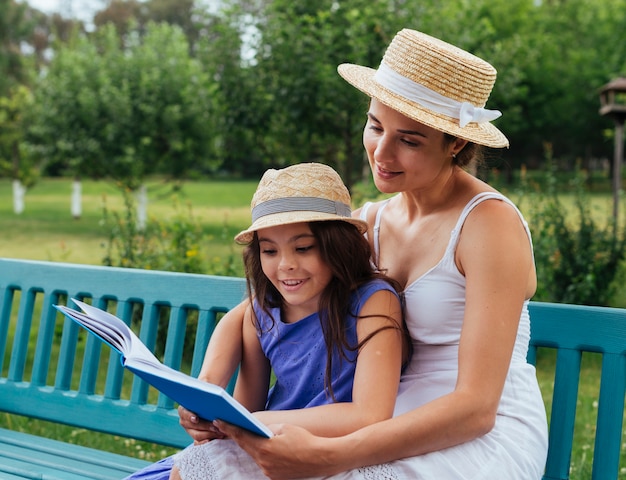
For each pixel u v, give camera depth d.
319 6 8.97
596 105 30.08
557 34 29.39
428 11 9.04
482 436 2.08
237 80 9.14
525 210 8.44
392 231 2.40
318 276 2.18
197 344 2.84
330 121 8.91
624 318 2.34
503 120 13.26
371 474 1.95
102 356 6.41
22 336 3.16
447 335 2.18
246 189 32.97
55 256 13.34
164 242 6.27
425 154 2.15
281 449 1.92
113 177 15.23
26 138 16.41
